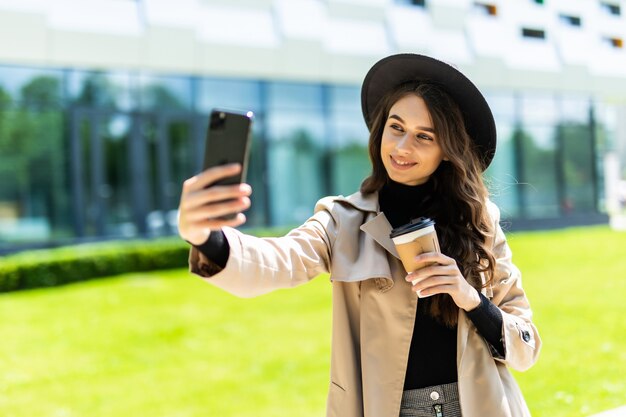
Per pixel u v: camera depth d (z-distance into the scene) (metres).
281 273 1.40
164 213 13.23
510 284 1.73
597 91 15.34
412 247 1.40
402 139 1.62
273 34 13.90
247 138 1.07
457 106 1.69
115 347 6.02
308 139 14.63
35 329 6.83
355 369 1.60
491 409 1.53
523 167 16.92
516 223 16.64
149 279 10.35
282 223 14.30
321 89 14.77
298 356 5.50
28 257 10.21
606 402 3.81
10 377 5.09
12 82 11.89
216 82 13.72
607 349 5.01
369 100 1.85
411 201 1.74
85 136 12.53
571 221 17.48
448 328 1.59
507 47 15.69
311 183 14.65
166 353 5.77
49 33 11.73
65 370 5.28
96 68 12.58
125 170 12.91
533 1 15.23
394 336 1.56
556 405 3.84
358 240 1.62
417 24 15.27
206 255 1.21
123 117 12.90
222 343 6.05
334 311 1.64
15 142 11.92
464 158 1.65
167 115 13.29
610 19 14.38
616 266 9.29
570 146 17.75
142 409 4.27
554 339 5.43
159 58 12.72
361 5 14.77
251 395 4.50
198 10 13.13
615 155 20.58
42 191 12.13
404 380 1.56
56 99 12.27
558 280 8.41
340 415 1.58
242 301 8.16
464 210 1.70
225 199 1.06
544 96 17.28
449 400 1.55
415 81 1.68
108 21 12.32
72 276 10.44
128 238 12.71
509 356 1.55
